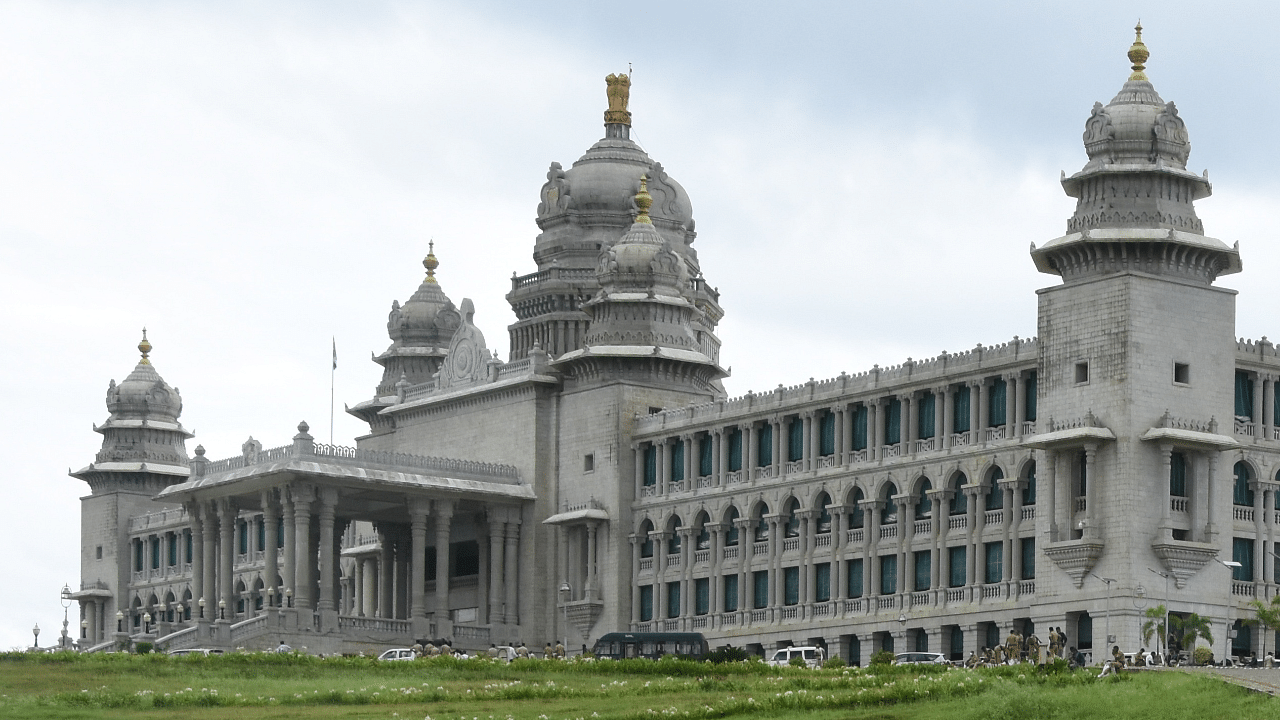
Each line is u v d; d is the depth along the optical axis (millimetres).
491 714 103062
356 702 112250
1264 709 90062
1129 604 143875
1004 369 156500
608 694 115125
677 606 182125
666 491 184125
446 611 187125
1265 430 153750
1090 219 150000
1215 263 151250
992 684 105688
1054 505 149500
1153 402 146625
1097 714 93250
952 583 159250
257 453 188375
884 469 164875
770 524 174375
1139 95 152000
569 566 189375
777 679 119562
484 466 192250
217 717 102750
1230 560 148875
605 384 188500
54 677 120812
